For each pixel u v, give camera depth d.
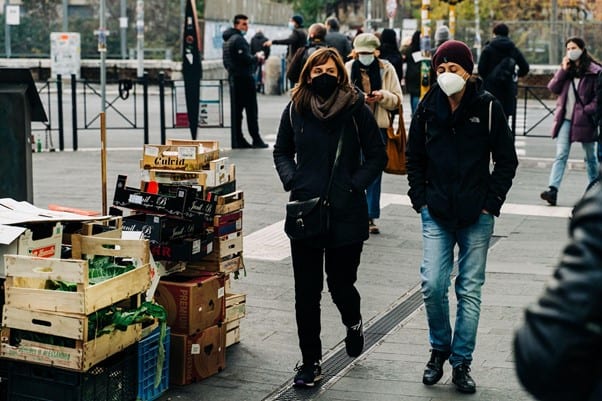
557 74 14.99
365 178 7.33
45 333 6.25
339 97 7.27
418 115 7.31
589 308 2.46
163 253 7.36
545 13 49.53
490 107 7.15
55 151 20.72
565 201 15.61
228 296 8.27
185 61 21.20
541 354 2.51
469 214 7.17
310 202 7.23
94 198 14.88
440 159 7.23
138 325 6.70
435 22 45.34
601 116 13.70
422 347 8.45
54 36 24.72
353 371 7.83
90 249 6.82
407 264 11.42
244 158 19.59
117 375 6.66
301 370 7.49
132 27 39.94
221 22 43.22
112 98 33.84
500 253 12.01
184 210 7.38
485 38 44.38
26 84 8.84
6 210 7.07
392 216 14.20
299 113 7.38
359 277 10.77
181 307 7.34
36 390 6.39
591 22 41.06
